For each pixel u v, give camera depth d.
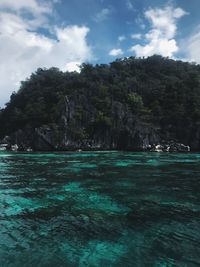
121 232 14.89
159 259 11.99
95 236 14.34
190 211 18.70
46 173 35.53
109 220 16.81
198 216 17.66
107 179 30.62
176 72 142.75
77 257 12.13
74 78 136.50
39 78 147.25
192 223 16.34
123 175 33.44
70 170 38.28
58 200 21.41
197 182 28.88
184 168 40.34
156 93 120.44
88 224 16.09
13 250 12.77
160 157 61.06
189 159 55.53
